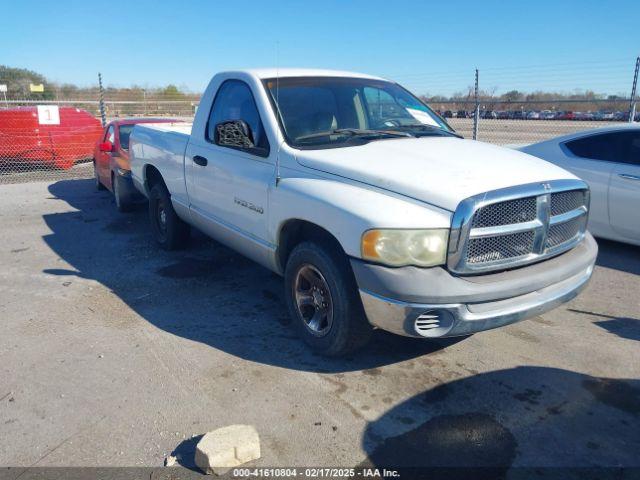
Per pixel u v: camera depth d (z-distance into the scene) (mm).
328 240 3699
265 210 4137
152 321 4523
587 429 3066
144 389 3486
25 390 3479
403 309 3168
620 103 11703
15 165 14508
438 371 3701
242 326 4422
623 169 6098
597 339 4168
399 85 5500
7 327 4422
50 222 8305
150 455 2867
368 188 3451
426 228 3113
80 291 5234
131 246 6836
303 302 3963
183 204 5691
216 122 5031
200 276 5633
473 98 12711
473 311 3205
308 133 4230
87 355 3939
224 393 3439
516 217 3314
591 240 4043
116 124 9109
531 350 3994
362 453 2877
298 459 2834
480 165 3582
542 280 3389
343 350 3711
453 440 2979
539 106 12938
